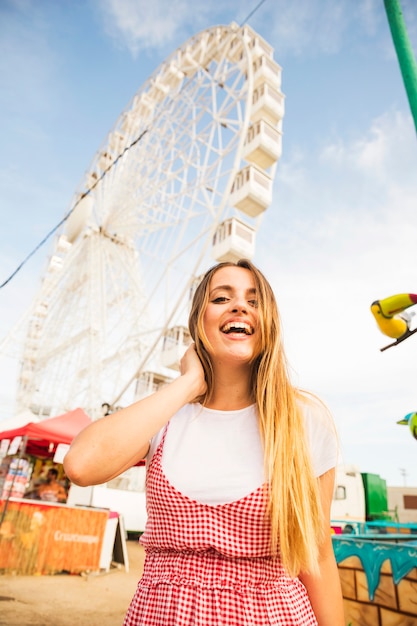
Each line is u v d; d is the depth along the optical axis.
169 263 18.75
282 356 1.26
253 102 19.06
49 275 28.45
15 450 8.11
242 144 16.44
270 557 0.97
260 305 1.26
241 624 0.86
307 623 0.97
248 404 1.24
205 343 1.25
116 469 0.94
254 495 0.97
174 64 23.69
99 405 19.67
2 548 6.57
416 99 1.86
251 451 1.07
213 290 1.31
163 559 0.98
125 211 21.55
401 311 2.19
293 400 1.18
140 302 22.83
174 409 1.06
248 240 16.38
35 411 26.72
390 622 2.79
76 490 12.86
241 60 19.34
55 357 26.47
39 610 4.90
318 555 1.13
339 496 14.30
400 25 2.00
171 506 0.98
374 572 3.01
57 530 7.13
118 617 4.97
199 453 1.06
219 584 0.90
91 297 21.92
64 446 7.71
